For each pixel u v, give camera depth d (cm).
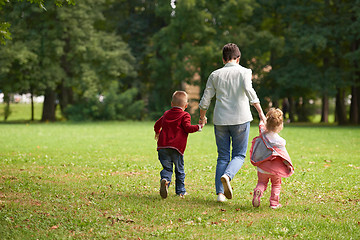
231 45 791
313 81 4372
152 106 5206
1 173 1038
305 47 4234
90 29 4916
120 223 606
